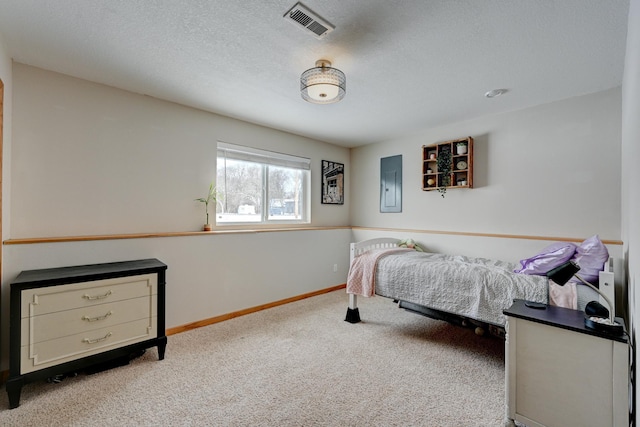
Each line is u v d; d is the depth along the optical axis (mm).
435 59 2186
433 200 3982
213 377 2066
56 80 2398
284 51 2088
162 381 2016
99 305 2059
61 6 1636
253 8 1650
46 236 2348
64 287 1930
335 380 2035
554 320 1487
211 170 3322
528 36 1894
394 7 1632
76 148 2486
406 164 4293
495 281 2225
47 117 2359
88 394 1866
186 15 1712
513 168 3268
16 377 1759
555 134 2994
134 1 1598
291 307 3613
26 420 1636
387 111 3289
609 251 2578
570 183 2906
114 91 2676
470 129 3600
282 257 3766
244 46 2027
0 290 1987
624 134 2328
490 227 3445
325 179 4652
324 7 1635
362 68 2322
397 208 4391
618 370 1328
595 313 1508
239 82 2582
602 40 1927
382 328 2949
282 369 2176
